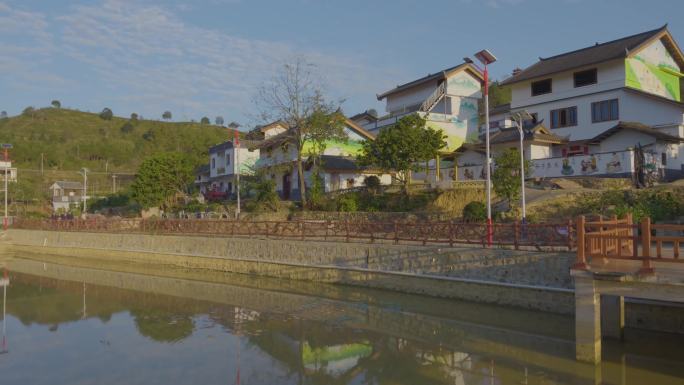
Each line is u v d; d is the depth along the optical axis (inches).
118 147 4333.2
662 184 1060.5
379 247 874.8
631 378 467.8
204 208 1772.9
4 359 589.6
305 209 1425.9
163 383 505.4
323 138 1502.2
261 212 1455.5
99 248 1519.4
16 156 3831.2
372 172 1672.0
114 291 1019.3
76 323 757.9
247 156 2066.9
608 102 1429.6
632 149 1125.7
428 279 796.0
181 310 820.6
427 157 1264.8
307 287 938.7
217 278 1096.2
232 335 667.4
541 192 1103.6
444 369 525.0
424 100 1862.7
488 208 778.8
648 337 561.9
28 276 1259.8
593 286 485.4
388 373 521.0
